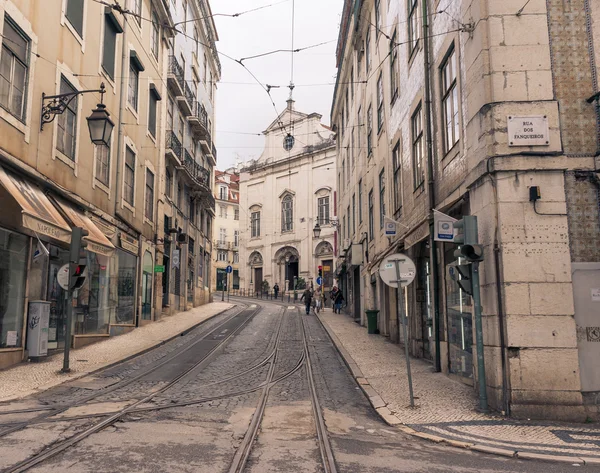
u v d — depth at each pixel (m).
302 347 16.33
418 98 13.06
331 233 46.31
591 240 8.00
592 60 8.34
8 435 6.11
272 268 51.25
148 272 22.14
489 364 8.14
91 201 15.62
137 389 9.55
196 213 33.56
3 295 11.06
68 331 10.97
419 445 6.43
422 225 12.13
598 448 6.21
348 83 29.56
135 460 5.34
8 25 10.97
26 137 11.64
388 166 17.47
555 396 7.61
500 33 8.41
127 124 19.06
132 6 19.55
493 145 8.19
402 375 11.10
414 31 13.65
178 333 18.86
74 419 6.99
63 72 13.52
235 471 5.07
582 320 7.86
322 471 5.23
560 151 8.08
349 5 25.08
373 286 21.84
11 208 10.98
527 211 7.98
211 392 9.50
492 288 8.05
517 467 5.55
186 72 29.97
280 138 52.66
